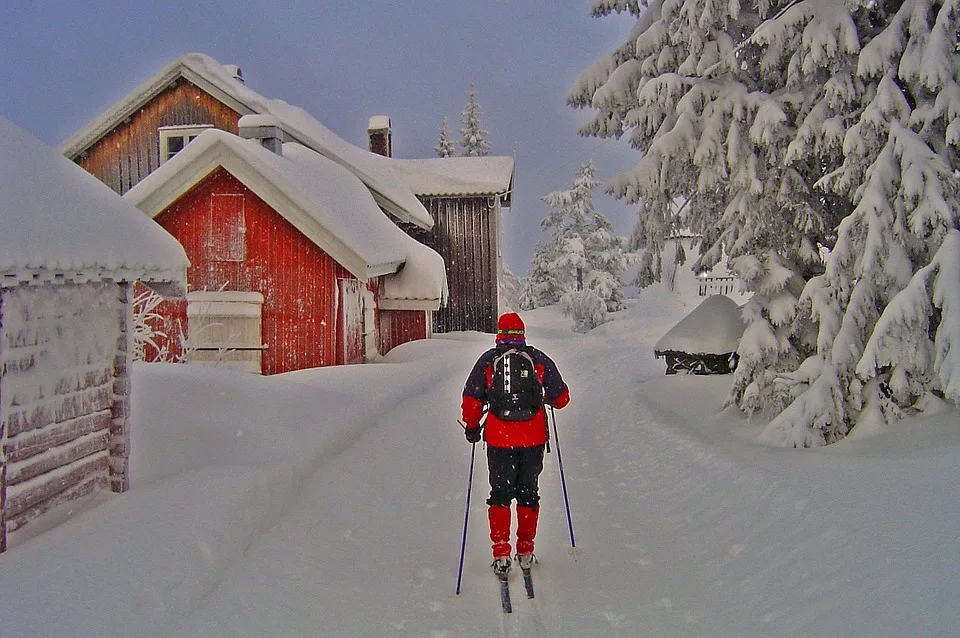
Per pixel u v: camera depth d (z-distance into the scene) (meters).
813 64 7.05
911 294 5.86
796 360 7.70
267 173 12.38
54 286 4.84
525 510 4.64
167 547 4.37
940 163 6.10
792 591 3.97
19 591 3.75
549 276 39.66
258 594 4.30
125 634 3.53
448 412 9.86
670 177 9.15
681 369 10.78
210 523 4.76
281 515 5.60
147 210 12.70
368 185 18.52
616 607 4.24
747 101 7.91
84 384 5.19
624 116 10.44
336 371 11.55
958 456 4.88
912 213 6.17
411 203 19.61
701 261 9.52
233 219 13.02
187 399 7.09
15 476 4.46
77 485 5.10
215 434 6.64
